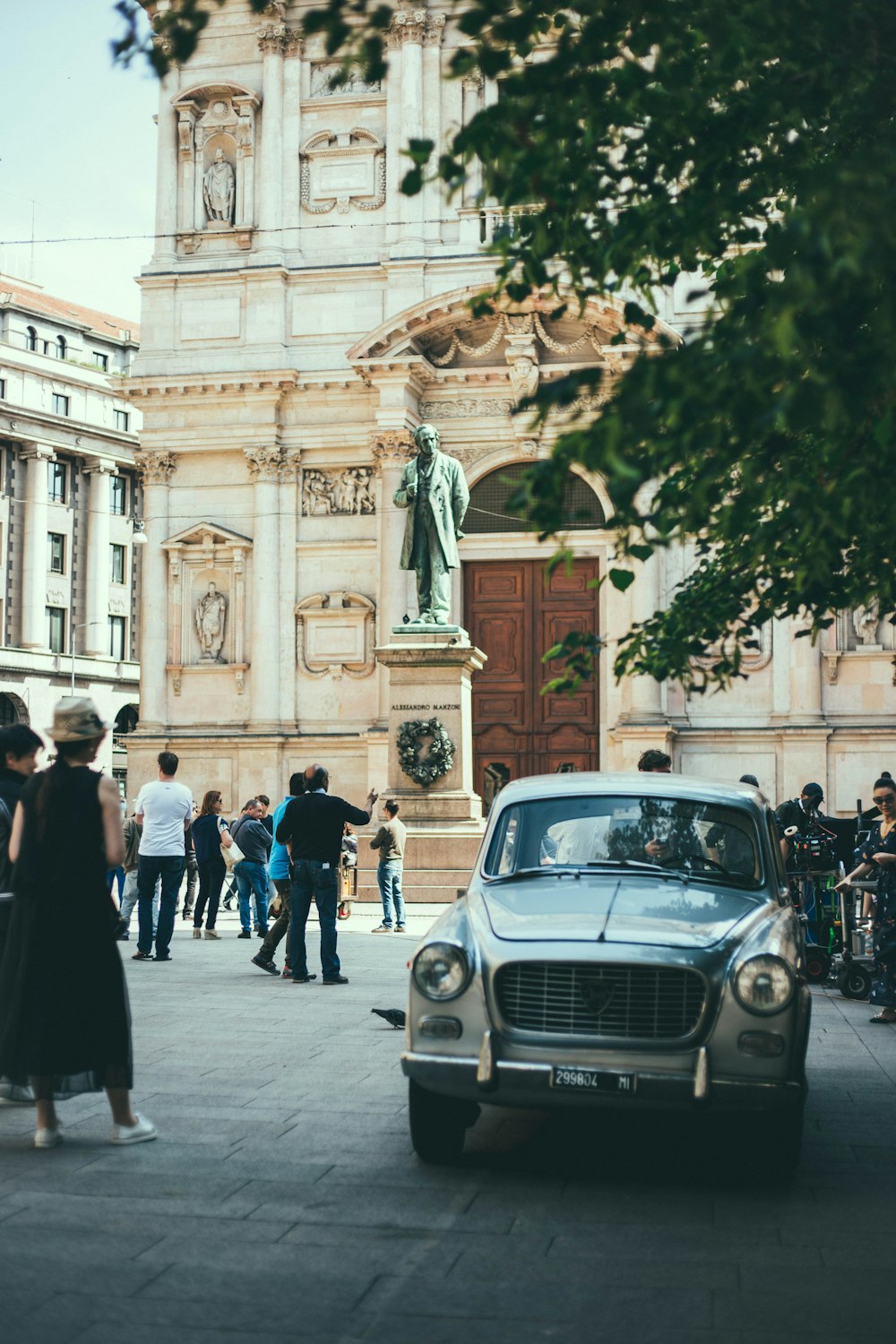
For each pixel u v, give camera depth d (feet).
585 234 25.26
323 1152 27.81
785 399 16.66
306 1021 43.86
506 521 131.64
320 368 133.39
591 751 130.41
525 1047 25.91
